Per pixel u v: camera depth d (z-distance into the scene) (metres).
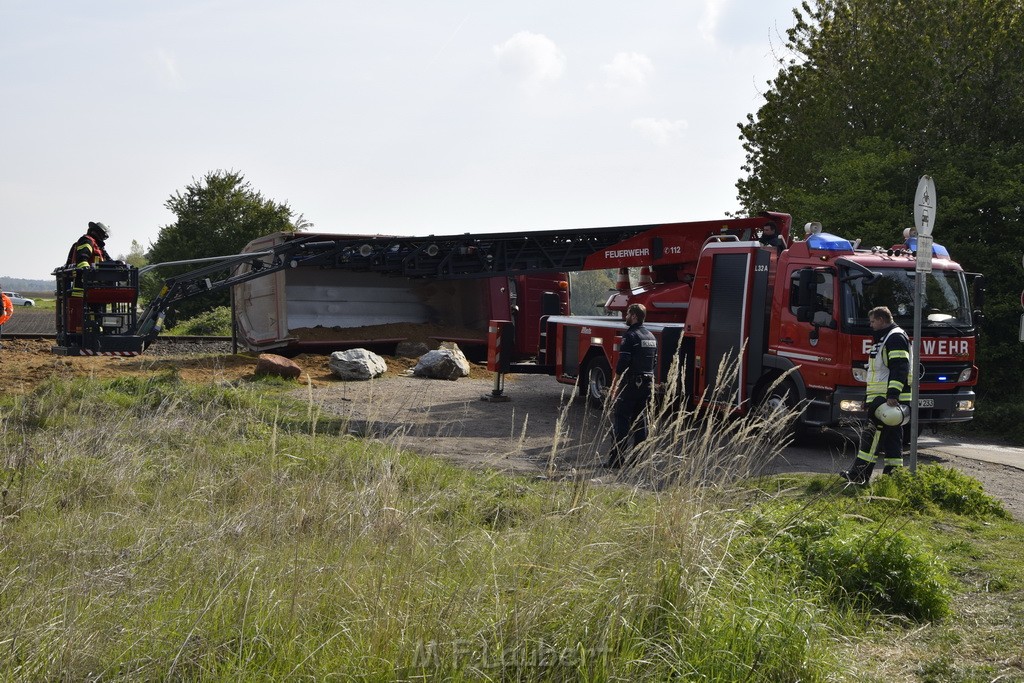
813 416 12.25
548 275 24.06
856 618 5.21
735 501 5.26
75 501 6.11
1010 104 20.97
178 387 12.19
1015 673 4.43
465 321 23.78
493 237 19.53
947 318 12.44
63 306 15.65
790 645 4.25
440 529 5.00
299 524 4.71
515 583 4.22
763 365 12.90
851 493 8.58
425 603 3.99
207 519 5.07
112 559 4.53
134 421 8.53
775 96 27.59
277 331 20.52
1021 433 15.34
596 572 4.45
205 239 51.47
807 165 25.53
